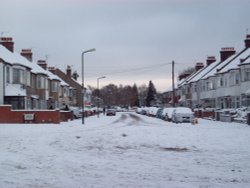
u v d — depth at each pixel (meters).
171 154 18.17
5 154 17.25
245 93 54.22
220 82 67.88
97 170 13.63
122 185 11.09
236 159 16.56
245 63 55.59
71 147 20.69
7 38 59.97
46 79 66.56
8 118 45.09
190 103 92.44
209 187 10.92
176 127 37.28
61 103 84.12
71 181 11.59
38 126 38.69
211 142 22.94
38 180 11.66
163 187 10.86
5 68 49.12
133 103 198.25
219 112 56.69
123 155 17.78
